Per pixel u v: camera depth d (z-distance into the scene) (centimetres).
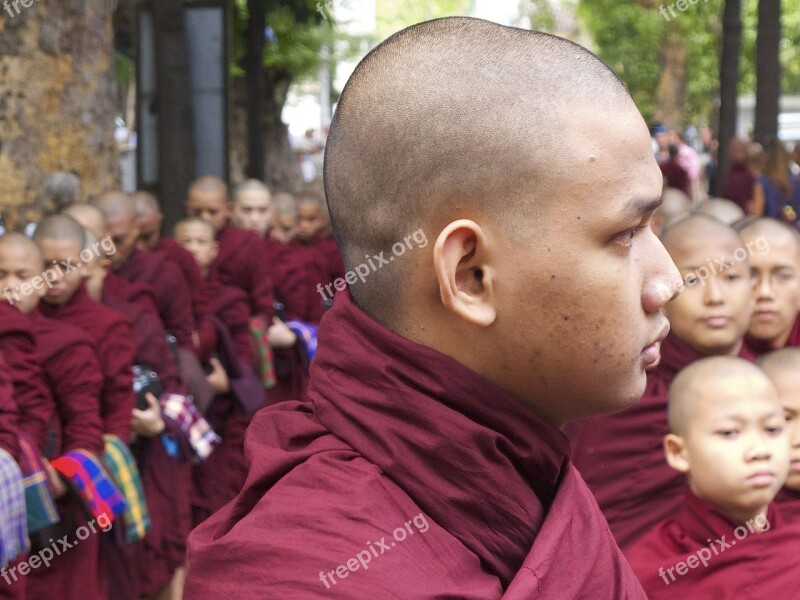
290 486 122
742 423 305
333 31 1449
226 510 135
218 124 830
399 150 125
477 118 121
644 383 129
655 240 128
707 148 2975
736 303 374
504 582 123
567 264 120
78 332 467
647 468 362
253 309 716
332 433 127
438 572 117
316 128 2458
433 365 123
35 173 695
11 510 409
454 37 127
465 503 121
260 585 114
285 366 747
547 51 125
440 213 123
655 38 2919
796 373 338
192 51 826
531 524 125
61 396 460
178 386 570
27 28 687
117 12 1291
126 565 532
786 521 326
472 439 121
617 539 362
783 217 1152
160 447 550
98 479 455
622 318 122
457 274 123
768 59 1455
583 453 367
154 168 818
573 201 119
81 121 720
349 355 127
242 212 798
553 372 123
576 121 120
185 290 625
